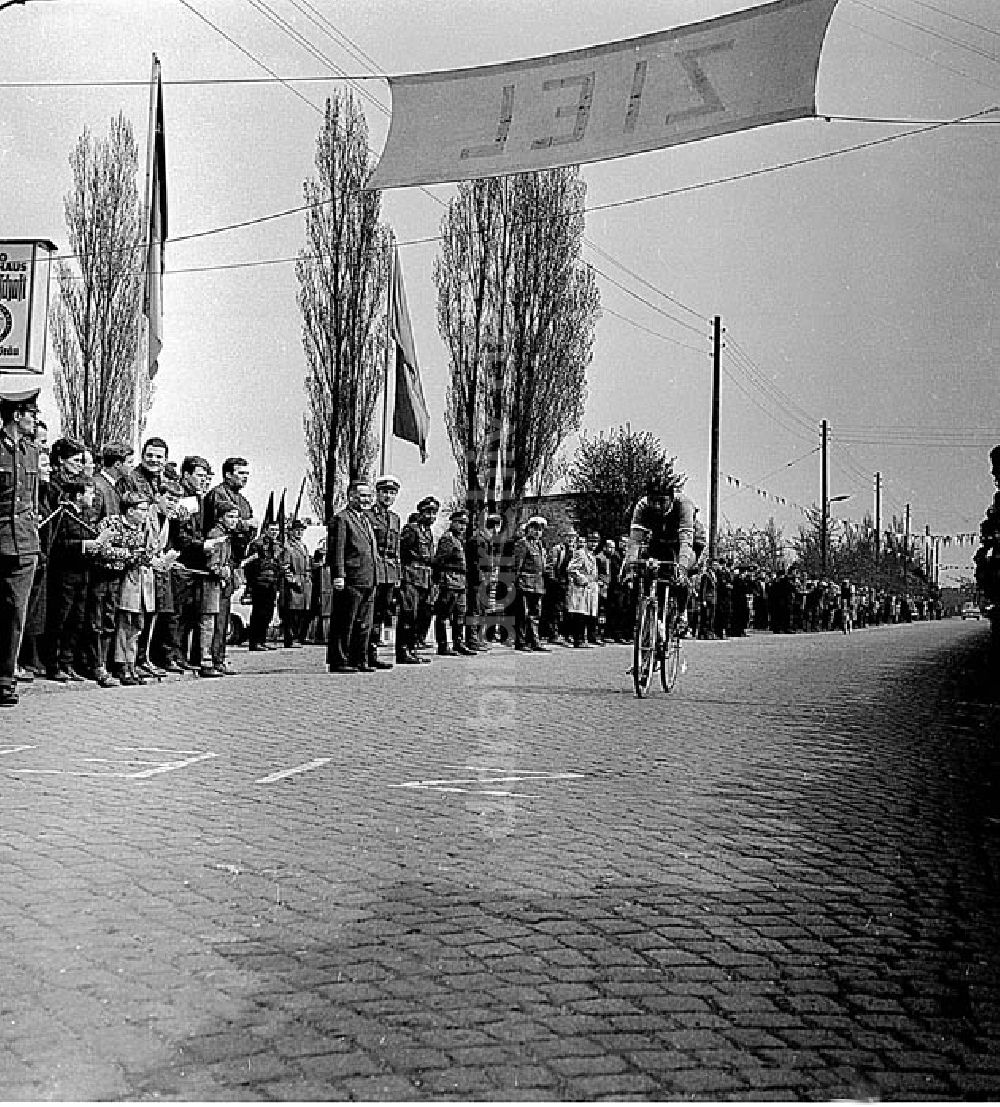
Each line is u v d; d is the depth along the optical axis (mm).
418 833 5938
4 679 10391
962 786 7480
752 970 4121
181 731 9125
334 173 26531
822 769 8000
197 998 3781
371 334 26875
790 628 36844
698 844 5828
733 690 13406
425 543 16656
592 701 11766
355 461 26734
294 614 20844
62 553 11906
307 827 6035
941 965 4215
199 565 13508
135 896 4820
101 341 28172
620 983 3965
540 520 20578
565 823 6211
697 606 27609
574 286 28422
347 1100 3121
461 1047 3441
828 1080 3299
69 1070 3279
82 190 28109
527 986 3916
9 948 4203
